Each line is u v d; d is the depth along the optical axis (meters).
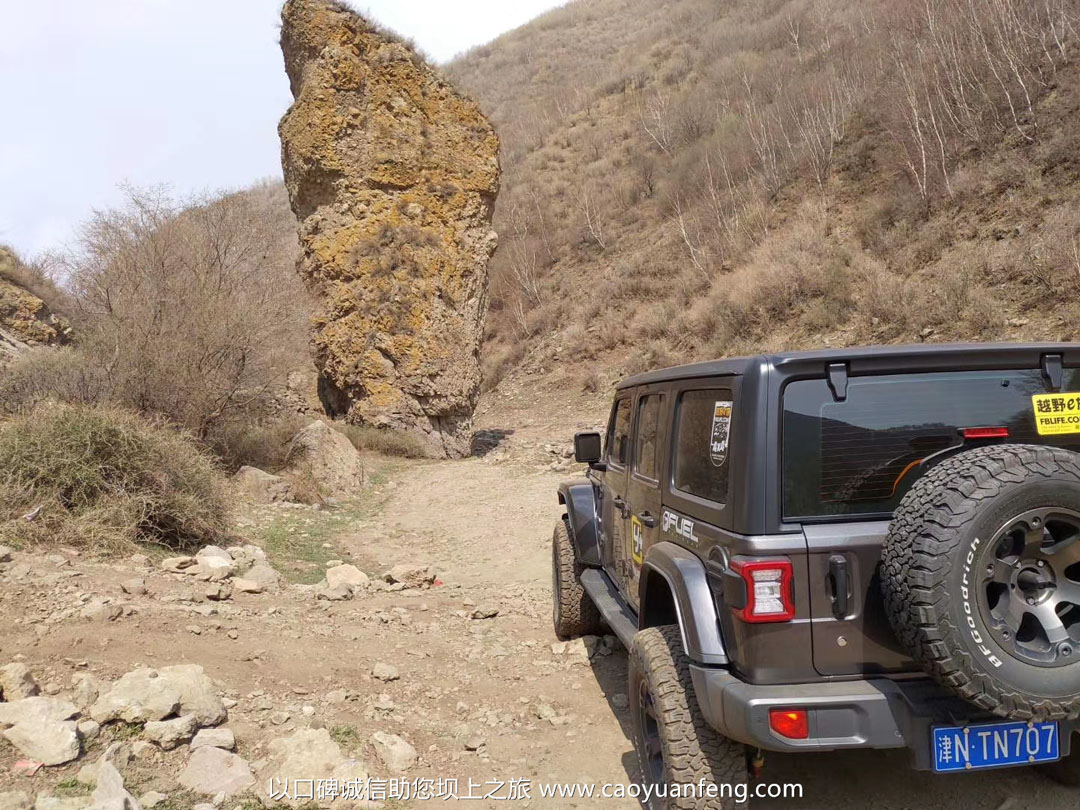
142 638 5.00
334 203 18.61
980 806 3.52
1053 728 2.83
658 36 52.12
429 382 18.33
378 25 19.66
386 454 17.41
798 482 2.98
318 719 4.37
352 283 18.27
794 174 25.95
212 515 8.38
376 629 6.13
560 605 5.93
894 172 22.06
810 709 2.78
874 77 26.69
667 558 3.46
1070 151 17.39
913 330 16.31
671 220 29.69
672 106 38.06
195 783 3.55
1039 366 3.21
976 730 2.79
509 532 10.10
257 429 13.21
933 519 2.58
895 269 18.95
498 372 26.89
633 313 25.80
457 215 19.44
